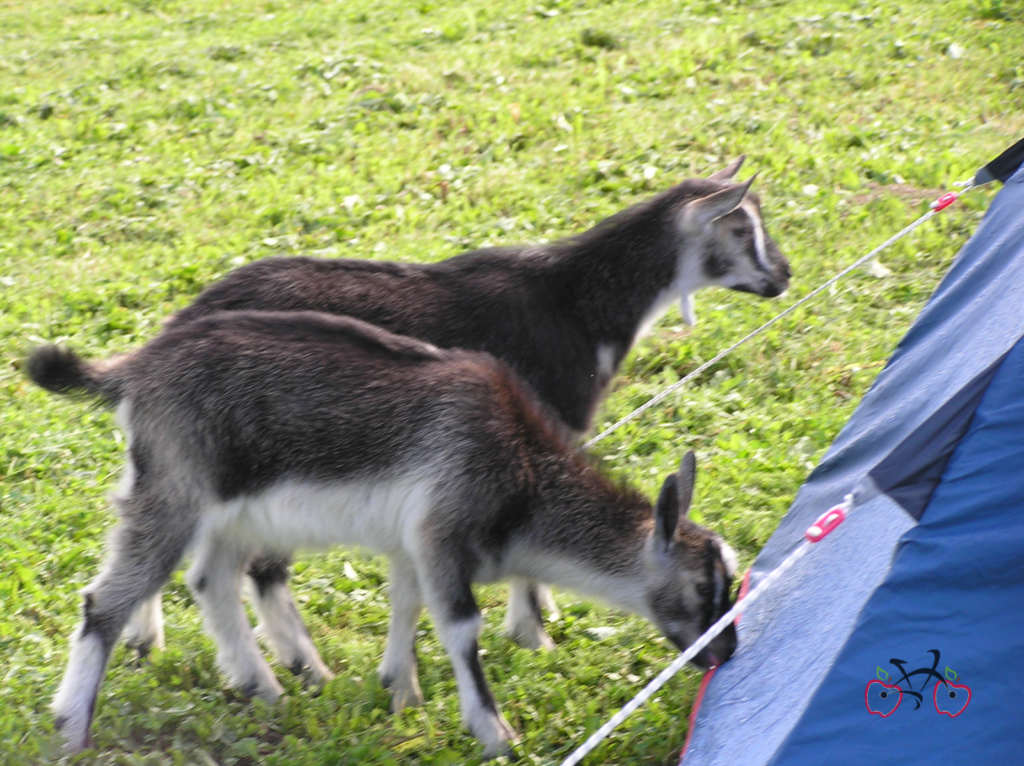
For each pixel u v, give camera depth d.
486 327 4.25
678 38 8.04
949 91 7.12
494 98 7.29
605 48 8.03
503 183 6.20
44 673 4.04
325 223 5.92
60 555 4.40
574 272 4.35
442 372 3.93
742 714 3.67
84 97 7.65
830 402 4.92
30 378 3.97
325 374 3.90
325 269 4.24
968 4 8.19
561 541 3.98
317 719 4.00
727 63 7.57
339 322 3.97
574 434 4.41
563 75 7.60
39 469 4.72
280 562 4.12
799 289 5.38
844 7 8.29
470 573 3.93
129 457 3.94
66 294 5.48
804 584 3.79
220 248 5.79
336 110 7.25
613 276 4.38
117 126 7.19
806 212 5.77
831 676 3.45
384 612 4.33
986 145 6.41
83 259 5.77
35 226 6.04
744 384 5.02
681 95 7.21
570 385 4.34
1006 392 3.47
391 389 3.90
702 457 4.75
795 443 4.77
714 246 4.46
